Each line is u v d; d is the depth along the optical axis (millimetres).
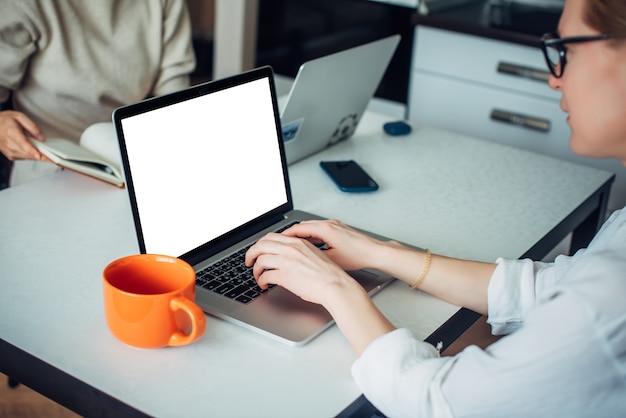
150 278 1049
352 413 951
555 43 937
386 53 1714
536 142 2701
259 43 3480
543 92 2627
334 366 1012
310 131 1628
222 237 1254
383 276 1221
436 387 917
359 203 1499
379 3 2992
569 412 889
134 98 2094
